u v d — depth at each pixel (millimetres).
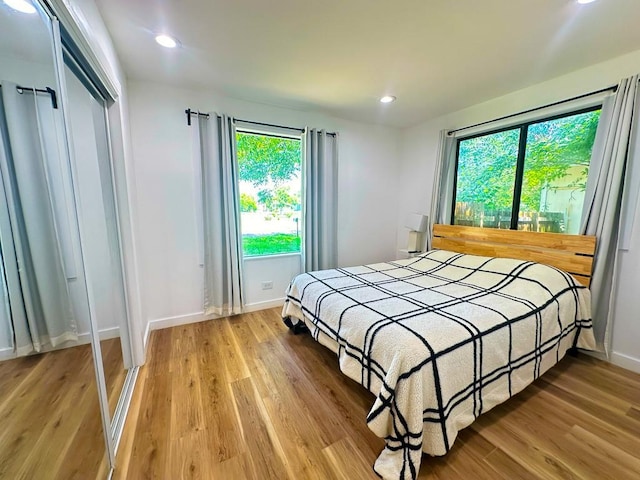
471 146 3256
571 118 2414
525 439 1484
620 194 2086
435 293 2125
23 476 904
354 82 2523
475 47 1943
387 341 1455
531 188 2721
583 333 2195
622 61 2047
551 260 2441
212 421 1605
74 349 1143
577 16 1601
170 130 2680
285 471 1307
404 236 4180
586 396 1818
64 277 1094
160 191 2695
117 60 1980
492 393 1566
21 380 906
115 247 1958
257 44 1917
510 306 1819
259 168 3227
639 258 2023
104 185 1806
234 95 2850
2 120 859
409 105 3104
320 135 3400
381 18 1636
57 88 1045
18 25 884
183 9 1555
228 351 2393
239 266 3066
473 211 3273
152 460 1354
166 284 2814
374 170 3979
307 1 1499
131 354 2115
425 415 1315
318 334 2139
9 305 876
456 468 1319
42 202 1007
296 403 1767
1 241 853
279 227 3414
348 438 1497
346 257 3941
